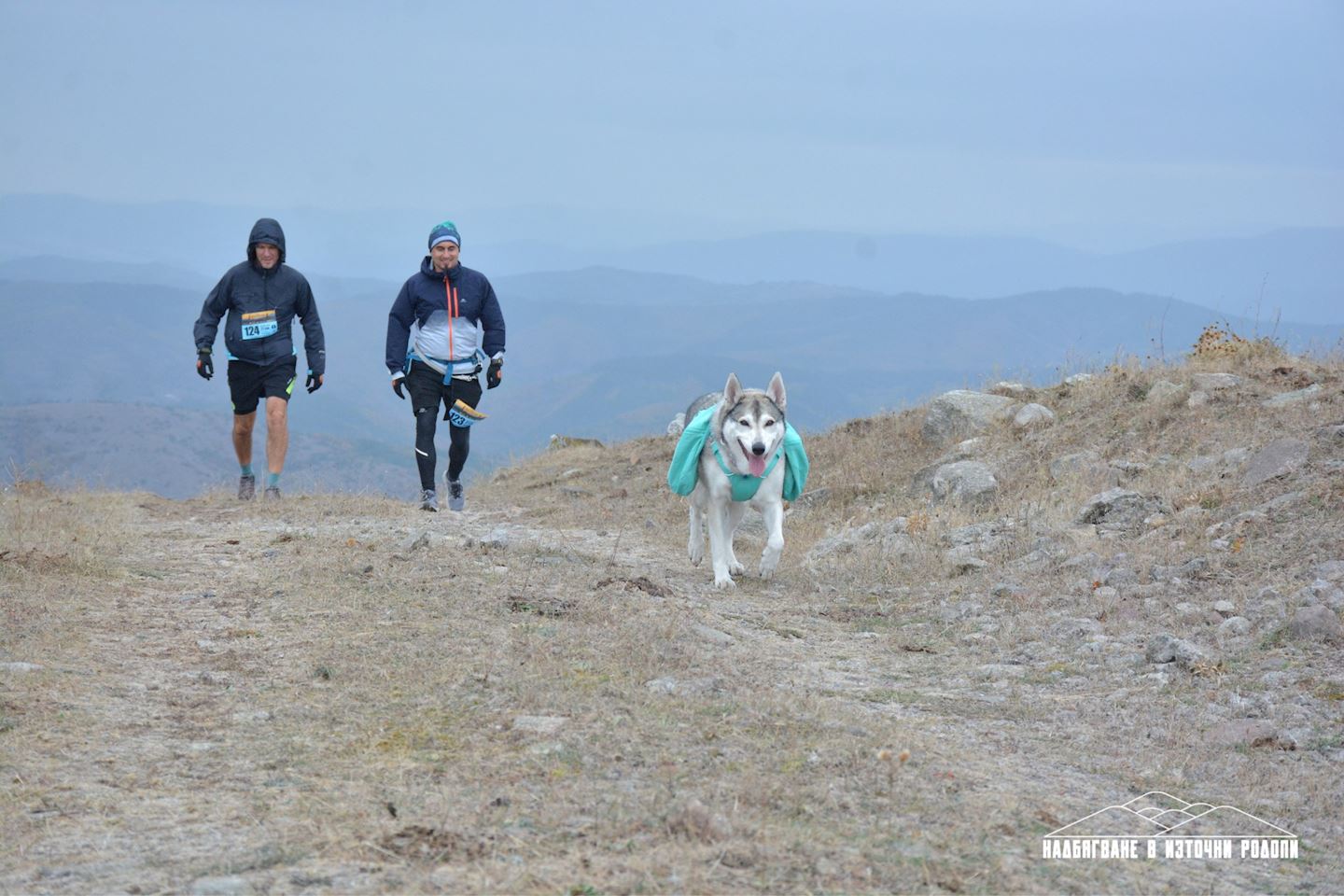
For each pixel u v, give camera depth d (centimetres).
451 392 1433
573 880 368
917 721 614
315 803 435
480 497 1722
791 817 433
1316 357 1466
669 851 388
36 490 1491
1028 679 720
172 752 498
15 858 385
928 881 388
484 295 1422
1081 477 1205
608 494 1623
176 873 376
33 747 491
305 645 679
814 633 846
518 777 462
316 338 1474
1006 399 1530
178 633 712
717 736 524
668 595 880
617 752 494
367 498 1448
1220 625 779
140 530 1148
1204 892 417
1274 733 598
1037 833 454
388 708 560
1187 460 1188
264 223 1409
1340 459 1047
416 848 393
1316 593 795
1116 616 829
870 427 1647
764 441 975
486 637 686
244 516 1302
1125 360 1603
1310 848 470
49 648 647
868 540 1150
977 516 1188
